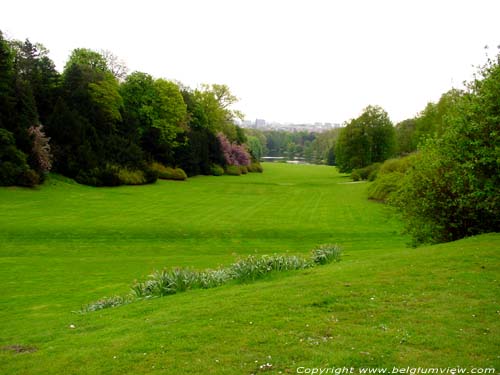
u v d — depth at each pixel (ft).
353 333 21.33
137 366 19.22
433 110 200.34
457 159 43.68
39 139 141.28
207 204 123.44
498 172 39.22
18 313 36.06
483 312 23.40
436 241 49.14
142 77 223.10
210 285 36.50
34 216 91.30
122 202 121.80
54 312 35.99
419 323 22.26
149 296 34.96
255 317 24.41
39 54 191.42
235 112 305.73
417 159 52.01
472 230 46.44
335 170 350.23
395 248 67.05
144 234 78.38
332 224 91.04
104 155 171.94
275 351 19.67
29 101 146.82
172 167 218.59
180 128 229.66
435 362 17.93
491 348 19.12
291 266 40.11
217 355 19.66
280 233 81.30
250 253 66.39
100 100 183.73
